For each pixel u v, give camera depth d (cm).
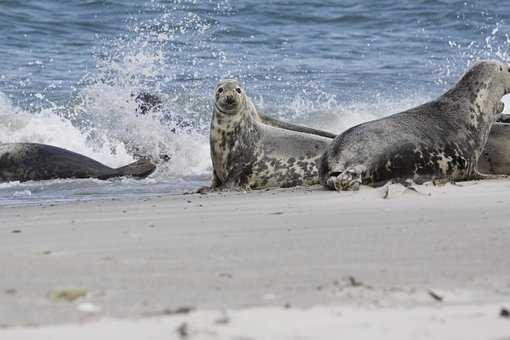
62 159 4825
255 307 1514
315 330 1350
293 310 1477
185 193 3953
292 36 9119
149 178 4750
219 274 1830
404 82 7369
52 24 9025
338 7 10281
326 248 2120
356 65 7994
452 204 2867
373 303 1547
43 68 7475
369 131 3631
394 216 2628
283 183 4125
